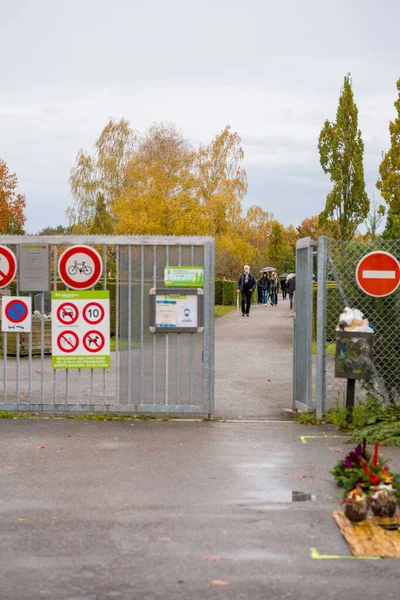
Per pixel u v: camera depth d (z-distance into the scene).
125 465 7.74
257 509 6.36
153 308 10.19
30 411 10.45
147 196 40.03
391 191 36.78
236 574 5.00
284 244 73.94
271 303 48.81
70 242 10.23
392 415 9.63
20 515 6.17
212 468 7.64
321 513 6.27
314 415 10.25
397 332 10.22
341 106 38.88
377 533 5.72
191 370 10.20
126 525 5.94
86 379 13.67
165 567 5.11
